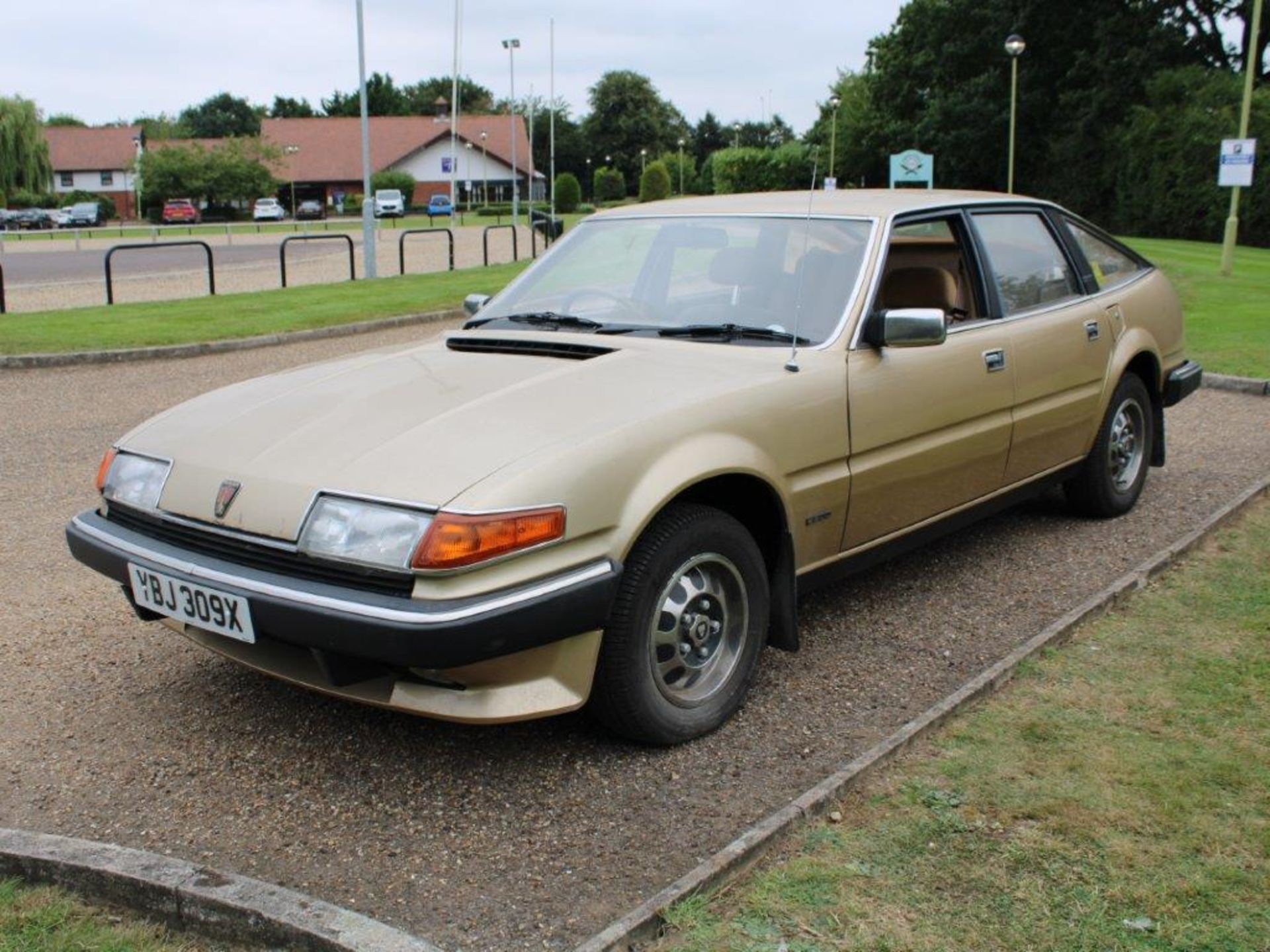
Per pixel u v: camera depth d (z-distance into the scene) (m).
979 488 4.61
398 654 2.78
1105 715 3.45
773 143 122.69
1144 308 5.80
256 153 66.56
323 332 13.34
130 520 3.47
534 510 2.88
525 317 4.29
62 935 2.51
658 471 3.16
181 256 31.03
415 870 2.79
